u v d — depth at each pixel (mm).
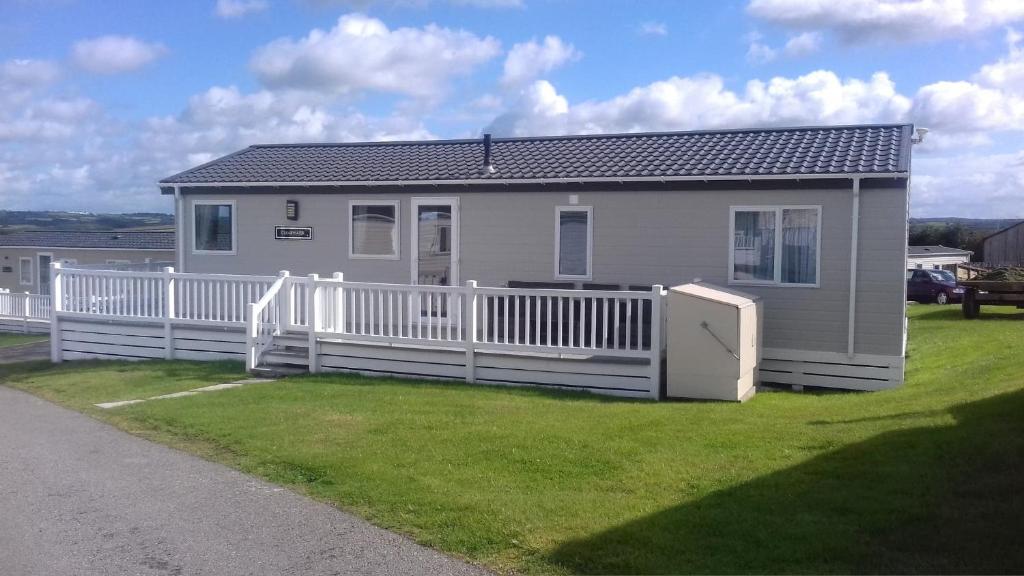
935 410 8680
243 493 6957
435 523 6066
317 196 16297
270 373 13102
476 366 12273
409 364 12703
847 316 12914
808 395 11906
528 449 7961
